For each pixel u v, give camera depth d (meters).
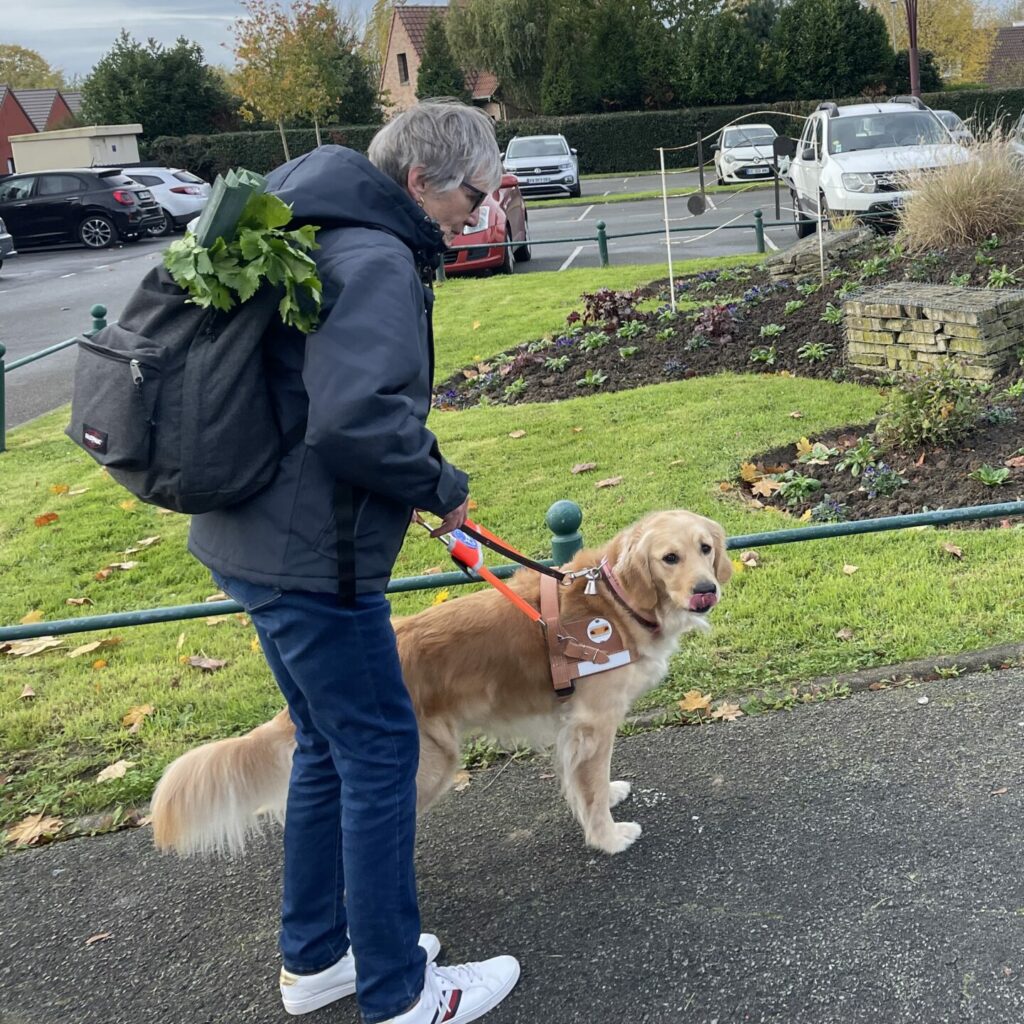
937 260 9.81
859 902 2.90
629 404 8.00
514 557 3.12
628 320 10.05
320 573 2.27
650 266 14.30
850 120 15.00
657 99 41.56
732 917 2.92
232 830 2.80
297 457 2.26
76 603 5.70
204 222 2.13
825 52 39.31
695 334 9.34
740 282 11.66
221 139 40.00
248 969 2.94
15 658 5.18
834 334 8.86
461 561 2.91
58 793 3.91
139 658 5.04
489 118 2.55
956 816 3.22
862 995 2.58
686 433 7.14
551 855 3.32
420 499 2.21
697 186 29.30
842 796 3.40
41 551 6.53
